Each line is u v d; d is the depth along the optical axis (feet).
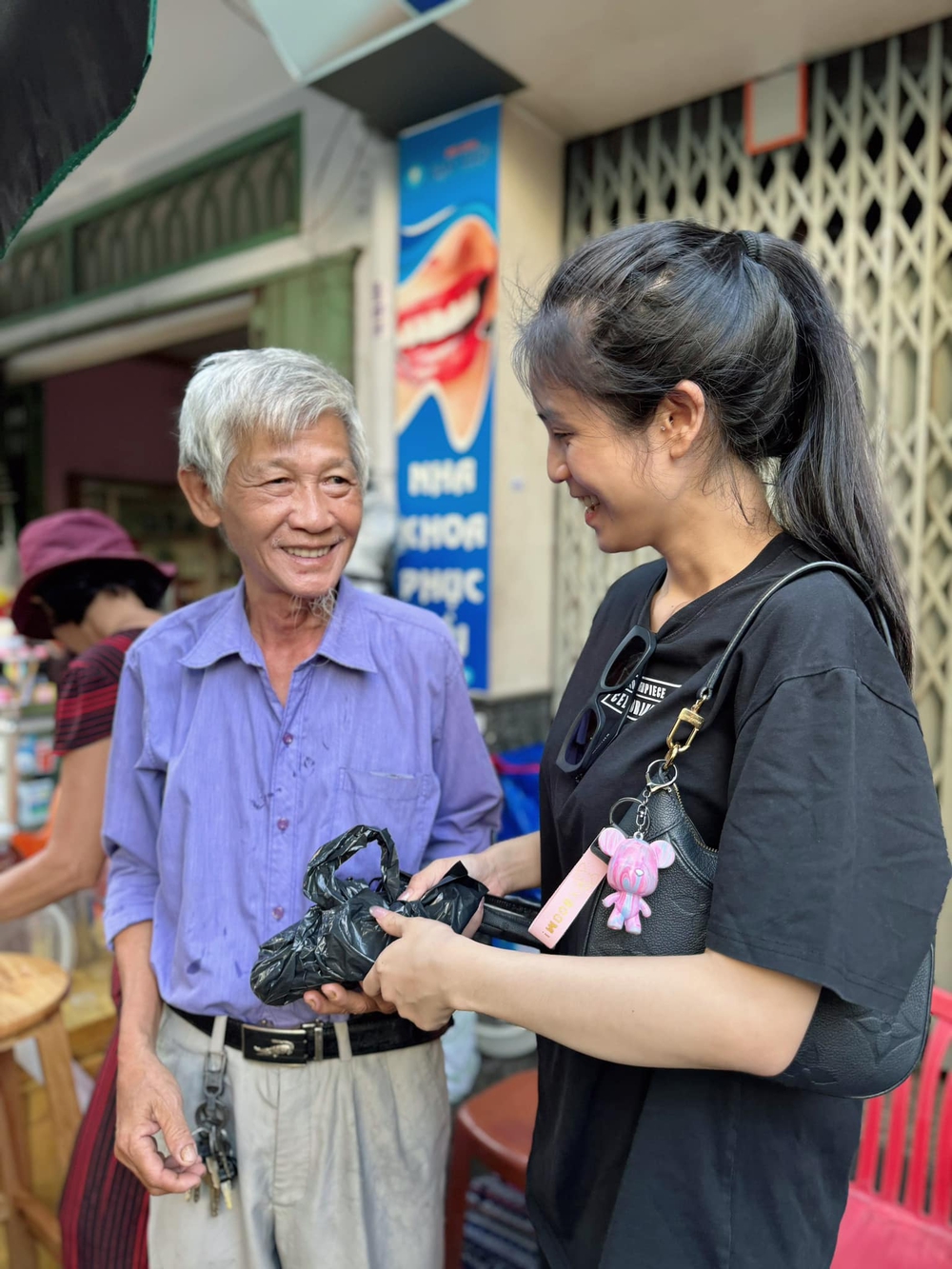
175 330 14.10
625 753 2.67
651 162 9.95
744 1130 2.48
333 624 3.72
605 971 2.34
